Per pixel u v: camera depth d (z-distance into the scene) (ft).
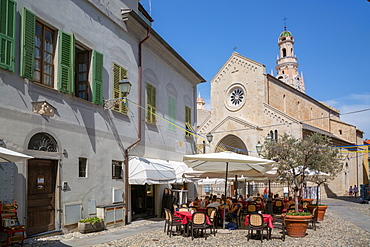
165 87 69.15
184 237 41.22
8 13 32.27
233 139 138.62
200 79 87.76
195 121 86.84
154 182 51.93
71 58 40.65
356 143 189.47
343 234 45.60
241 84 145.28
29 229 34.53
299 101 165.68
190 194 79.51
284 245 37.35
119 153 50.55
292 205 56.24
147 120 60.29
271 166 46.39
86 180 42.78
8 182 31.65
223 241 39.34
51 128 37.32
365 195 111.65
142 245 35.27
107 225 44.78
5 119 31.71
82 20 43.91
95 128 45.24
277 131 130.72
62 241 35.09
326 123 189.67
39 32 37.40
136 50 57.67
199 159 43.16
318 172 52.06
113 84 50.11
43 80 37.55
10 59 32.17
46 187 37.01
